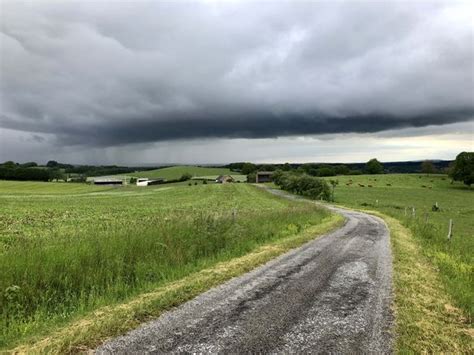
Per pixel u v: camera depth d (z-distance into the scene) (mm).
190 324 6324
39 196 70125
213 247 12367
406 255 13367
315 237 17156
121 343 5559
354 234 19094
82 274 8219
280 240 15297
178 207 46125
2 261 7887
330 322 6637
